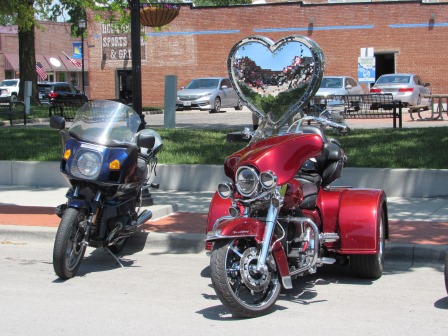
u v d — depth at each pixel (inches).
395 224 350.3
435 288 263.0
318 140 230.8
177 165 467.2
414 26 1348.4
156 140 329.1
